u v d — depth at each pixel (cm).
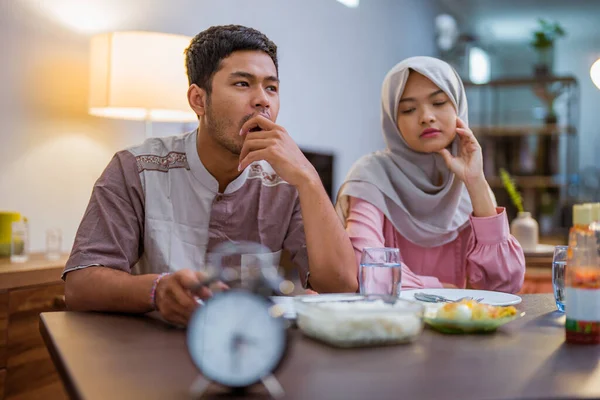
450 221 187
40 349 210
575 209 96
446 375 76
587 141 923
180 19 346
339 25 506
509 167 681
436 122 181
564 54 937
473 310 100
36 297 207
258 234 157
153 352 86
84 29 293
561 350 90
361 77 542
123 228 141
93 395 67
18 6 264
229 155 146
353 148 526
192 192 151
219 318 69
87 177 296
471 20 855
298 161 139
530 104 861
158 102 262
